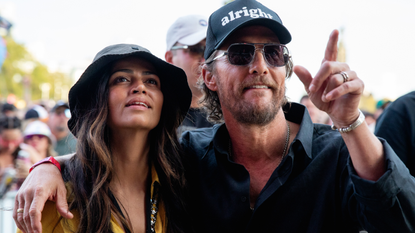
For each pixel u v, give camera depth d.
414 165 2.06
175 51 3.21
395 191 1.44
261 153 1.99
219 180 1.97
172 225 1.88
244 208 1.84
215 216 1.89
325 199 1.78
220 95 2.02
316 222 1.75
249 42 1.92
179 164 2.04
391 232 1.52
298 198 1.80
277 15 2.06
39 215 1.51
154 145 2.03
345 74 1.37
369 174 1.50
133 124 1.79
